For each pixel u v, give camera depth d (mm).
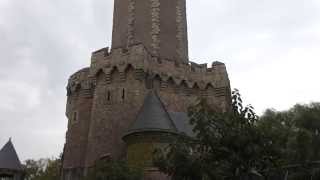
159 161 17500
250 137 16031
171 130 30781
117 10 40094
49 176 59750
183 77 37312
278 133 17375
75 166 36312
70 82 40125
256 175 17156
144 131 30578
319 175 19500
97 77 37000
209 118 16984
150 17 38312
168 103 35781
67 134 38469
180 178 16969
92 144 34906
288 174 19281
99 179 27781
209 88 37875
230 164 16312
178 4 40375
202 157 16531
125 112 34312
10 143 47875
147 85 35312
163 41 37906
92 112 36188
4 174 45375
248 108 17234
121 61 35938
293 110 56906
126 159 31234
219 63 38500
